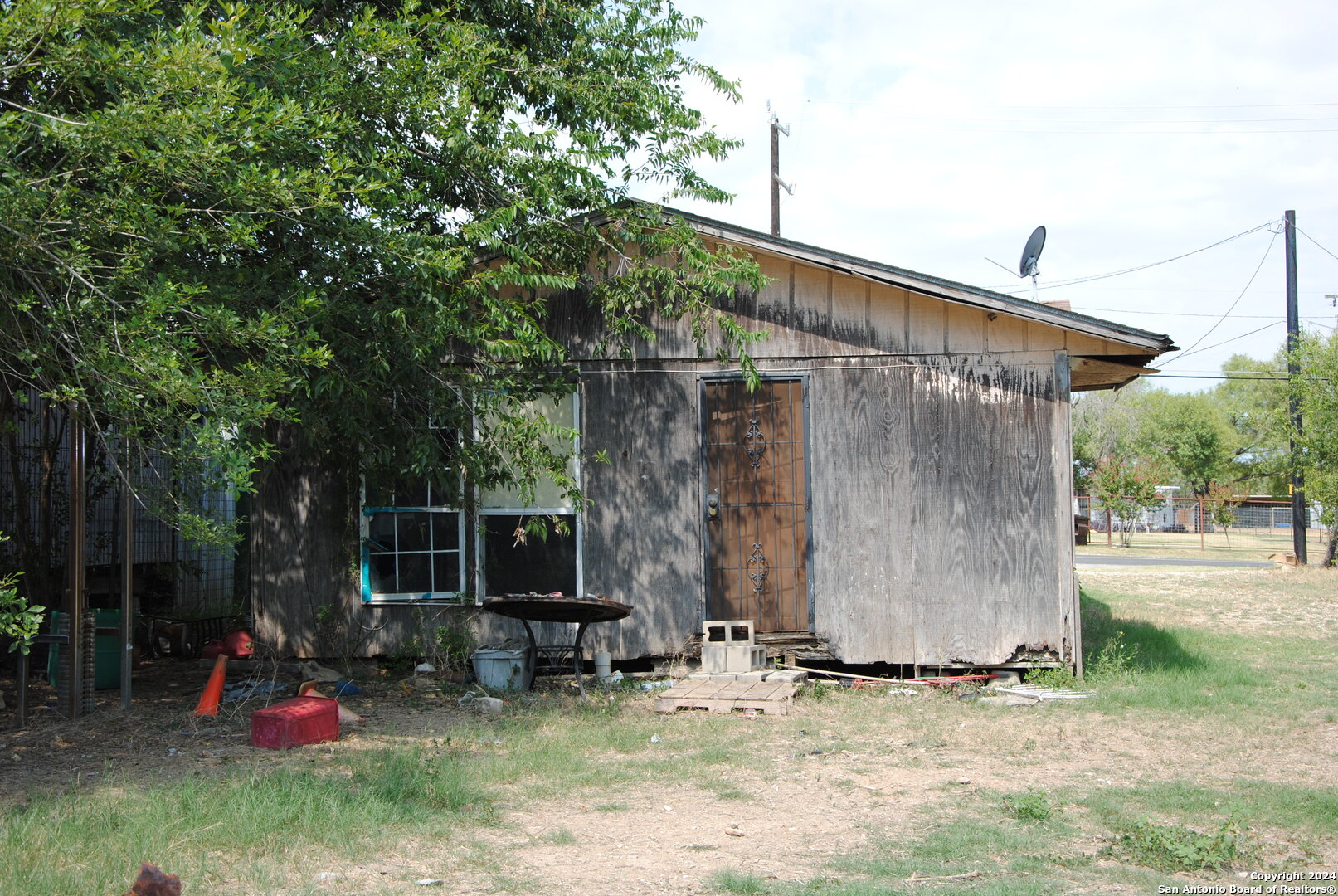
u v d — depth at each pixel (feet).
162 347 17.44
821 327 31.76
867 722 25.82
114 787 18.85
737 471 31.89
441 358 29.55
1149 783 19.99
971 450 31.12
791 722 25.84
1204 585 62.49
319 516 32.76
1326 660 35.55
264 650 32.73
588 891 13.94
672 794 19.33
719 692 27.61
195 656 36.73
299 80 23.22
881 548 31.30
